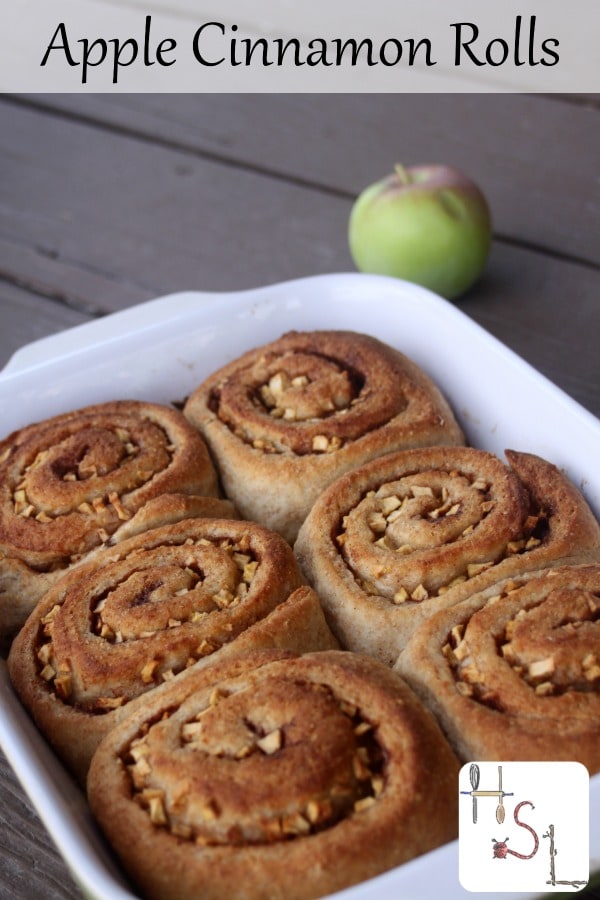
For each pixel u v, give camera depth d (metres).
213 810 0.47
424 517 0.56
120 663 0.52
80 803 0.49
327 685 0.49
